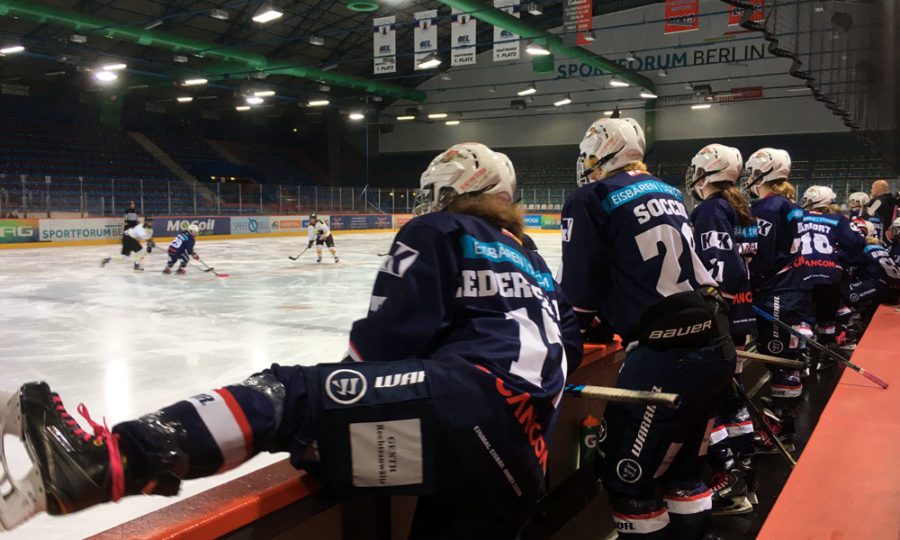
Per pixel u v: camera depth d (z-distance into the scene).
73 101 28.95
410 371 1.06
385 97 34.88
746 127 27.41
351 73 30.78
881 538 1.71
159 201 25.80
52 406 0.86
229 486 1.09
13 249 19.77
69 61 19.33
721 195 2.59
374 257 17.53
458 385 1.05
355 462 1.03
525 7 15.23
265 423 1.00
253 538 1.05
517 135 32.41
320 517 1.17
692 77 27.78
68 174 26.72
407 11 24.86
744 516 2.60
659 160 29.31
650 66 28.39
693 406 1.79
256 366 5.79
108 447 0.87
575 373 2.04
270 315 8.46
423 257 1.15
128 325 7.72
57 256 17.33
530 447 1.12
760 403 3.88
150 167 29.53
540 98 31.61
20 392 0.85
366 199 32.41
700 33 27.14
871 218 8.79
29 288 11.02
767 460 3.22
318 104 28.55
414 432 1.03
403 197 33.72
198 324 7.80
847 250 5.06
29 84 27.23
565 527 2.18
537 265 1.35
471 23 15.93
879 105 6.28
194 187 26.64
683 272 1.82
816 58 5.13
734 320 2.54
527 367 1.14
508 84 32.09
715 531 2.48
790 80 26.12
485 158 1.32
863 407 2.88
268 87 27.17
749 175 3.63
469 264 1.18
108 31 18.64
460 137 33.97
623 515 1.88
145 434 0.91
